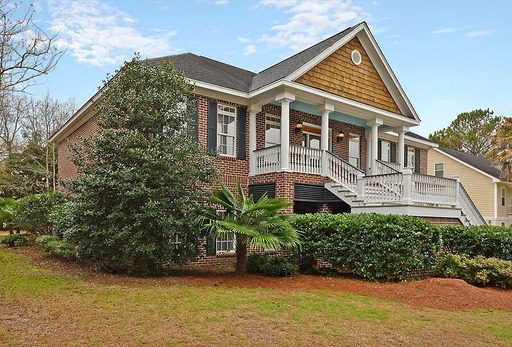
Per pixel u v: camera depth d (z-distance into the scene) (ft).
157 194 27.63
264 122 47.29
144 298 21.34
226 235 28.91
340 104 47.09
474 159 102.17
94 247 28.14
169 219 27.17
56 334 15.66
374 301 23.71
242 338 15.79
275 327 17.39
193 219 28.50
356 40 50.08
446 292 26.55
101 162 29.07
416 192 41.88
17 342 14.74
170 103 30.40
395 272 29.58
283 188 41.14
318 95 44.16
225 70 53.16
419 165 73.46
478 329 18.89
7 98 61.36
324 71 46.16
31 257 36.60
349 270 31.14
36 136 96.78
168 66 31.91
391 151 66.90
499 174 90.94
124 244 27.58
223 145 43.57
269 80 44.29
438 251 34.12
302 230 32.91
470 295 26.17
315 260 32.76
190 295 22.39
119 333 15.87
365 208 42.19
